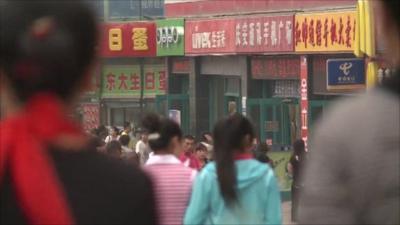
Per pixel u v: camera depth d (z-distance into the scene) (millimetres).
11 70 3086
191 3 41469
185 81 44156
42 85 3100
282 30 33938
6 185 2998
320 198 3203
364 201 3145
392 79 3240
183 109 43531
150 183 3102
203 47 39781
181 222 8352
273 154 24266
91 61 3164
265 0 35938
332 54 31609
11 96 3125
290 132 35312
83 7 3115
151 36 43656
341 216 3170
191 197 8094
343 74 28406
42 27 3045
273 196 7969
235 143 7832
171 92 44469
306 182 3277
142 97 48031
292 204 19469
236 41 37062
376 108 3176
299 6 33906
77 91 3174
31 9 3053
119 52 44406
